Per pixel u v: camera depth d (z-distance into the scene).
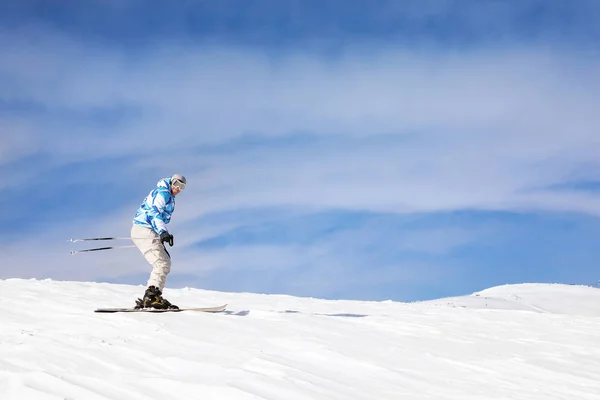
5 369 4.25
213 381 4.38
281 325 6.95
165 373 4.57
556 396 5.11
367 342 6.54
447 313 10.49
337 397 4.39
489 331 8.29
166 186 8.02
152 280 7.69
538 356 6.69
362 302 12.33
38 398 3.68
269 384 4.42
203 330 6.30
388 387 4.88
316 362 5.40
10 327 5.93
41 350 4.87
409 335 7.30
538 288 28.14
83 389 3.93
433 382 5.20
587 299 26.00
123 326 6.23
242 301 10.84
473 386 5.18
